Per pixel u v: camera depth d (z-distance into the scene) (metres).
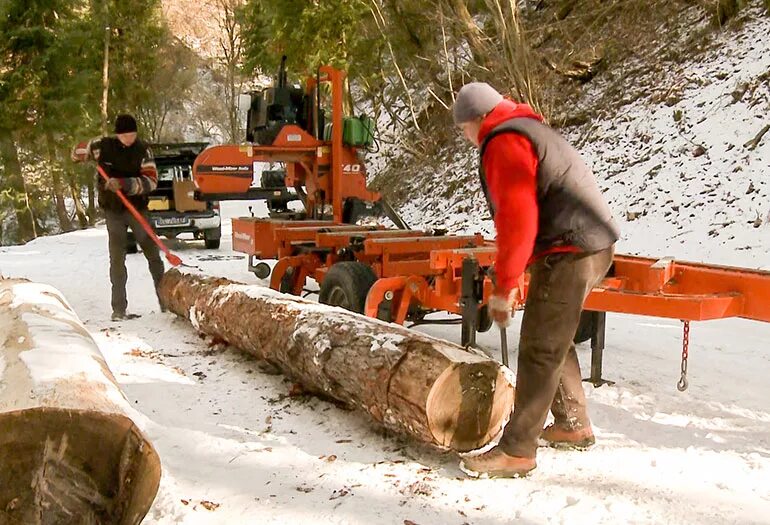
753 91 12.32
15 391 2.66
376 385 3.69
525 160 3.12
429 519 3.00
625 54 16.05
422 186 18.81
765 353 5.86
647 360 5.59
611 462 3.59
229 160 9.19
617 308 4.07
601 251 3.32
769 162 10.88
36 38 23.20
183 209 13.88
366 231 7.31
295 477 3.43
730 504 3.12
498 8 14.02
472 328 4.63
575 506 3.10
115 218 6.94
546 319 3.32
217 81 45.66
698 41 14.51
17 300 4.34
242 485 3.35
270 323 4.78
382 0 17.56
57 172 24.61
